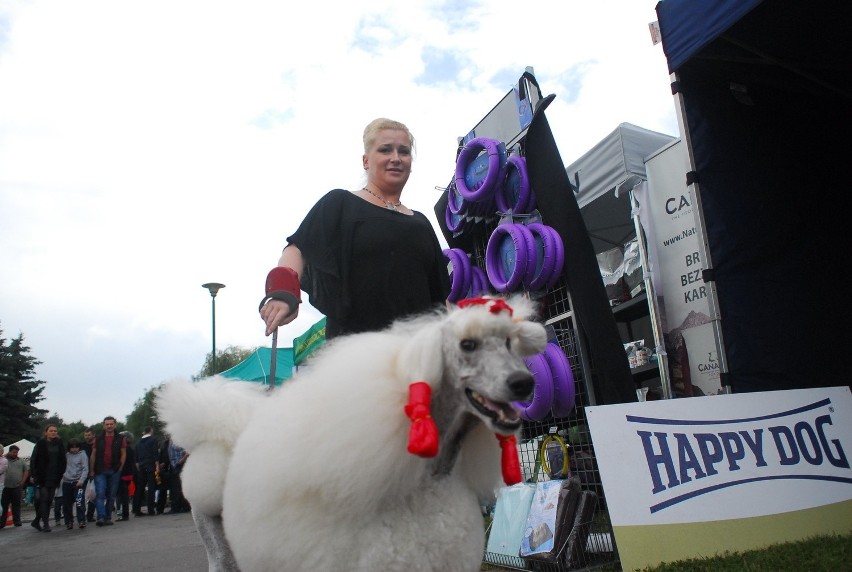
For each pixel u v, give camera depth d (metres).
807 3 4.79
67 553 7.75
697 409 4.03
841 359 5.00
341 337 2.10
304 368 1.99
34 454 12.02
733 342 4.70
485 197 5.90
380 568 1.71
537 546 4.06
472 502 1.94
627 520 3.60
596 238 8.05
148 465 14.77
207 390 2.67
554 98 5.07
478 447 1.98
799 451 4.15
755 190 5.15
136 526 11.41
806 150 5.52
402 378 1.78
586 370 4.98
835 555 3.39
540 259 5.12
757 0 4.32
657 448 3.84
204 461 2.58
